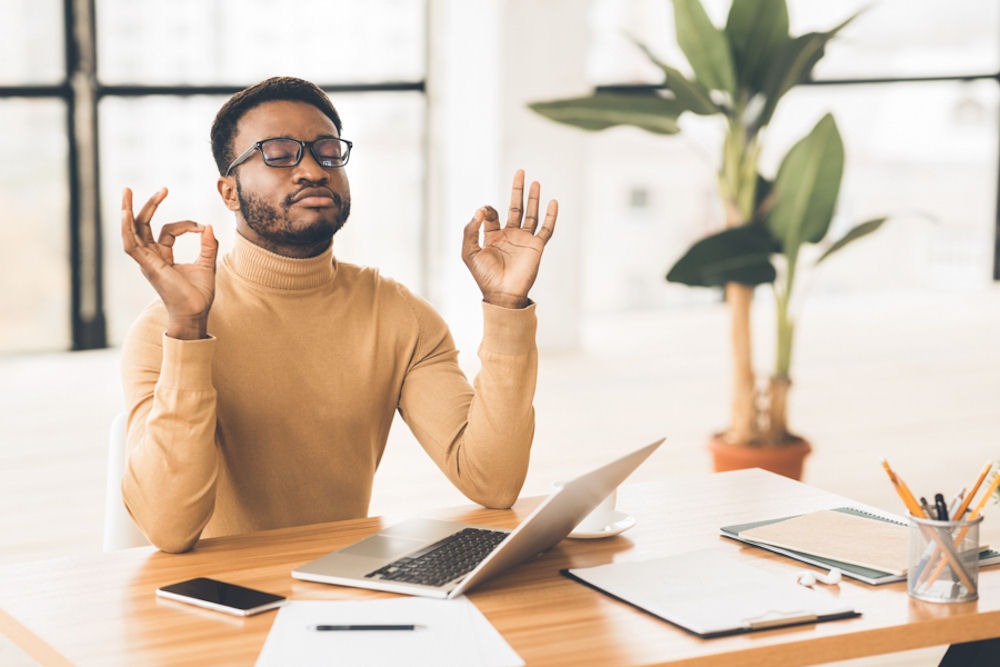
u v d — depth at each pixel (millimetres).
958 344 6594
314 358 1909
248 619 1413
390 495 4031
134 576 1571
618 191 6867
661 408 5234
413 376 1993
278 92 1844
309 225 1813
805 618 1401
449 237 6297
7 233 5645
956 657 1548
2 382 5422
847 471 4320
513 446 1850
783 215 3529
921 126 7613
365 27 6129
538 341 6293
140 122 5715
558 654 1314
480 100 6012
